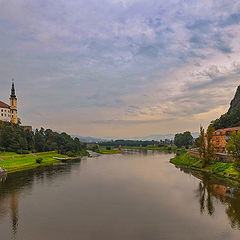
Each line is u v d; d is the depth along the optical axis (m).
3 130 171.75
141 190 73.56
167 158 196.00
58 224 46.50
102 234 41.88
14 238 40.47
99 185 81.75
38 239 40.09
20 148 171.75
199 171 110.94
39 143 199.50
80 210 54.72
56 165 145.00
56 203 60.41
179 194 67.88
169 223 46.62
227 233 42.00
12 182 88.12
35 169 125.56
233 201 60.22
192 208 55.38
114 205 58.38
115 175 103.19
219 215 50.62
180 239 39.81
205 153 115.31
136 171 115.12
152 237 40.59
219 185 78.62
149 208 55.81
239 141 82.00
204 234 41.66
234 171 91.06
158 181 87.75
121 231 43.06
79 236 41.09
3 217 50.53
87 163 157.38
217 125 198.50
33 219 49.19
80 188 77.19
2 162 133.12
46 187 79.06
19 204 59.66
